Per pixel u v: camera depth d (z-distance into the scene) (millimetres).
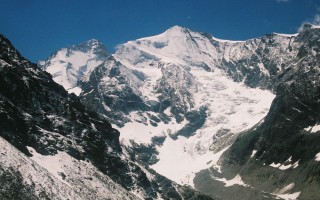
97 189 165500
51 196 131125
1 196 116875
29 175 132500
